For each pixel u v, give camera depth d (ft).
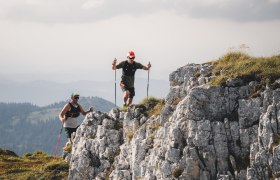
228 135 176.55
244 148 173.47
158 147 191.72
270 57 198.18
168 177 178.70
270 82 181.37
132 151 207.10
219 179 170.91
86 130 237.86
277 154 161.99
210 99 184.34
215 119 181.78
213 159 174.91
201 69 209.15
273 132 166.81
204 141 177.27
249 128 174.70
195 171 175.52
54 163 249.96
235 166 171.12
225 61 207.10
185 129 182.91
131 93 236.22
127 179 206.49
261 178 164.45
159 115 208.44
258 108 176.35
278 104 169.89
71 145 255.91
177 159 179.01
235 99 182.80
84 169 226.38
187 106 185.06
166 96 213.25
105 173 219.61
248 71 188.75
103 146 225.56
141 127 209.15
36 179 240.32
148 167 190.70
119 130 227.61
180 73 217.77
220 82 187.62
